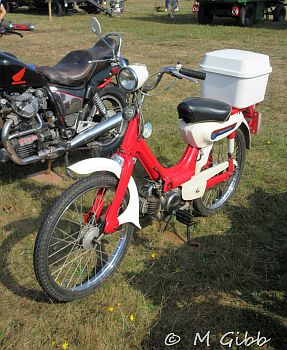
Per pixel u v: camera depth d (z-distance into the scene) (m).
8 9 18.47
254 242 3.24
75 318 2.51
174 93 6.93
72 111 4.17
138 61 9.17
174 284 2.79
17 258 3.01
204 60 3.28
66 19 16.75
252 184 4.04
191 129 2.98
